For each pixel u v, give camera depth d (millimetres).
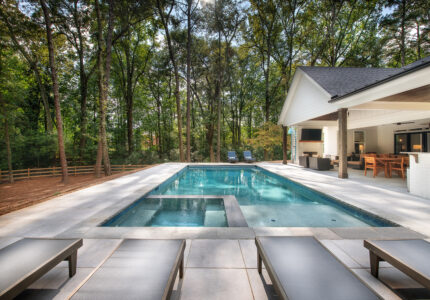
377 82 5379
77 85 20797
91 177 14594
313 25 16875
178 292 1849
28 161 17094
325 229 3211
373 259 2053
